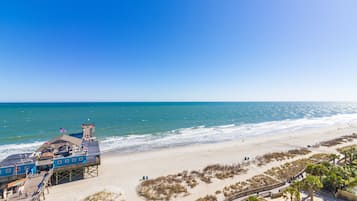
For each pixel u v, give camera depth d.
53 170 25.50
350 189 21.80
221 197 22.66
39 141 49.72
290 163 33.44
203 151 43.09
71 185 25.80
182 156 39.34
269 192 22.53
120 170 31.48
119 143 49.59
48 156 26.92
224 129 70.88
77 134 41.75
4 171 22.83
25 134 57.50
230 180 27.42
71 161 26.94
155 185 25.67
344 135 61.28
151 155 39.91
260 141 52.94
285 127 77.06
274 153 39.91
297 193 19.19
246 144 49.56
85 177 28.47
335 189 21.88
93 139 38.84
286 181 25.53
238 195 22.05
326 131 68.69
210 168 31.86
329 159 34.91
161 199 22.25
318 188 19.83
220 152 42.34
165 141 52.38
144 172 30.73
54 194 23.27
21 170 23.69
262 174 29.27
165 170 31.62
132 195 23.36
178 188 24.70
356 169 28.56
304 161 33.97
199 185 25.91
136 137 56.38
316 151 42.16
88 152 30.11
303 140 54.41
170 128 71.31
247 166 32.91
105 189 24.78
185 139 54.91
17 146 44.91
